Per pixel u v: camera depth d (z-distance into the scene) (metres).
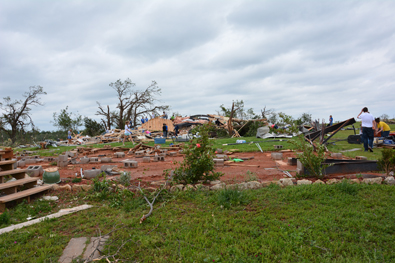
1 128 36.75
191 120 33.16
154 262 3.18
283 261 3.07
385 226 3.82
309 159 6.63
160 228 4.09
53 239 3.85
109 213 4.91
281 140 15.91
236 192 5.22
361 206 4.63
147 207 5.12
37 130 39.41
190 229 4.00
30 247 3.67
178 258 3.23
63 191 6.33
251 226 4.02
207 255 3.24
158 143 18.50
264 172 7.79
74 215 4.88
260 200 5.11
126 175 6.43
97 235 3.97
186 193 5.64
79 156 14.30
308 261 3.06
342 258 3.09
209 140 6.58
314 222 4.02
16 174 6.23
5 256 3.45
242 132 29.17
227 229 3.95
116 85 46.94
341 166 6.95
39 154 16.25
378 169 7.02
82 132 39.62
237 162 9.92
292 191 5.47
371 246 3.36
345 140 16.38
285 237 3.61
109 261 3.14
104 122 48.19
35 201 5.72
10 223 4.60
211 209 4.80
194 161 6.20
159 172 8.41
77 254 3.43
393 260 3.03
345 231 3.77
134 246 3.57
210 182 6.49
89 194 5.98
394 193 5.19
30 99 38.94
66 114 40.00
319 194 5.30
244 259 3.15
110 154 14.73
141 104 50.75
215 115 35.16
